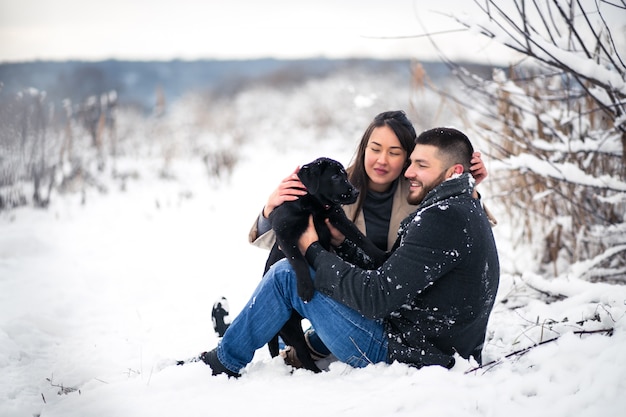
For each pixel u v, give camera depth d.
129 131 17.81
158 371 3.59
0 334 4.23
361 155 3.78
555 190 4.78
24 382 3.64
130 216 9.06
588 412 2.56
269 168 13.52
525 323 3.88
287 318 3.28
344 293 3.03
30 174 10.10
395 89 18.28
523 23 3.94
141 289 5.70
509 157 5.02
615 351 2.86
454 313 3.00
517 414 2.64
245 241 7.47
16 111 9.63
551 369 2.97
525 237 5.64
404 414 2.69
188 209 9.52
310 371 3.33
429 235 2.92
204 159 12.41
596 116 5.31
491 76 5.07
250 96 27.84
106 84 25.16
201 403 2.99
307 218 3.31
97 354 4.13
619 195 4.51
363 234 3.56
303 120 21.92
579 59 3.98
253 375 3.30
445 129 3.19
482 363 3.37
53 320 4.72
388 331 3.14
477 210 3.04
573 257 5.27
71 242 7.54
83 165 11.96
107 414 2.95
